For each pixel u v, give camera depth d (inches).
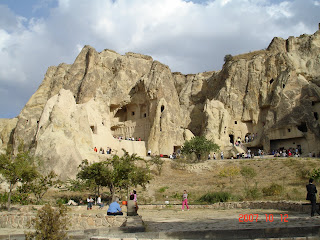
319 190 1045.2
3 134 2422.5
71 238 481.4
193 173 1630.2
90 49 2420.0
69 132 1680.6
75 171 1488.7
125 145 2028.8
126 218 573.9
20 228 630.5
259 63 2219.5
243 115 2150.6
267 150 1967.3
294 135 1905.8
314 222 472.1
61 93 1903.3
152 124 2126.0
